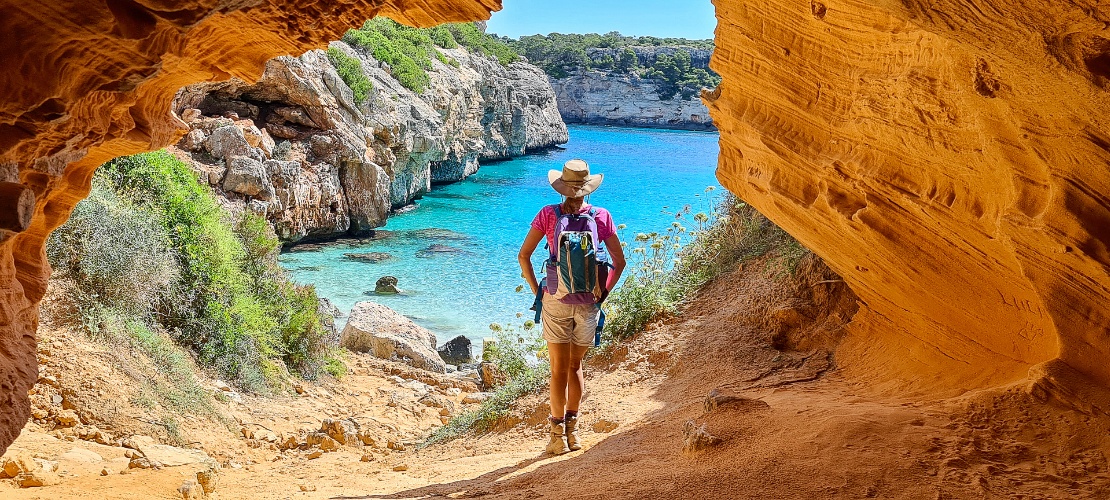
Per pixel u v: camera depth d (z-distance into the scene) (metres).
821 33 4.21
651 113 105.12
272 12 3.47
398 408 9.64
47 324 6.77
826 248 5.30
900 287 4.83
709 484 3.47
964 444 3.45
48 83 2.56
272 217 20.80
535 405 6.96
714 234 9.14
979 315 4.34
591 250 5.04
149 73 2.77
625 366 7.16
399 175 30.11
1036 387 3.59
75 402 6.03
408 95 31.69
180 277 8.80
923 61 3.52
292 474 6.25
